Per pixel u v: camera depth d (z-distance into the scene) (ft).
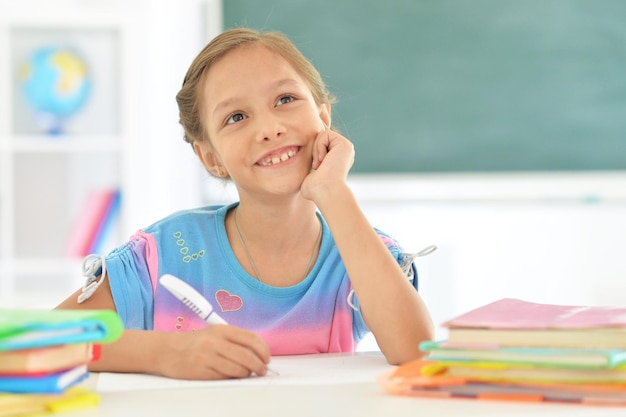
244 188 5.48
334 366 4.32
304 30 13.82
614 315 3.51
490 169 13.96
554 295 14.10
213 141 5.71
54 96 13.99
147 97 13.89
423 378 3.36
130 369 4.17
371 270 4.70
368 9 13.87
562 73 13.97
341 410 3.08
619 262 14.05
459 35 13.92
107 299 5.32
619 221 14.05
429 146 13.92
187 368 3.96
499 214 14.01
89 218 14.01
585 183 13.99
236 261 5.62
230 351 3.93
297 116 5.41
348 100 13.88
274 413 3.06
